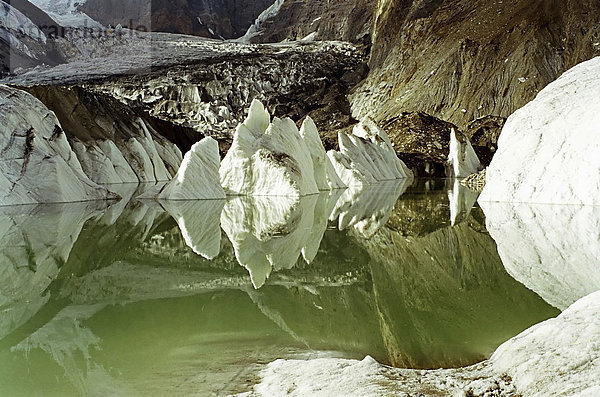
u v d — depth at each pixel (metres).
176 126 37.53
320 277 5.70
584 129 10.76
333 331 3.81
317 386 2.80
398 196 16.67
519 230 8.41
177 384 2.93
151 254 7.09
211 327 3.95
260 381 2.98
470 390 2.67
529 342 3.11
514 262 6.10
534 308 4.28
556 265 5.87
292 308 4.52
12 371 3.10
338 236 8.63
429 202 14.45
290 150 17.06
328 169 20.75
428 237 8.28
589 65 12.61
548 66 47.16
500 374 2.88
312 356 3.38
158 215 11.45
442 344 3.56
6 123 13.62
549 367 2.66
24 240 8.09
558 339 2.97
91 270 6.06
